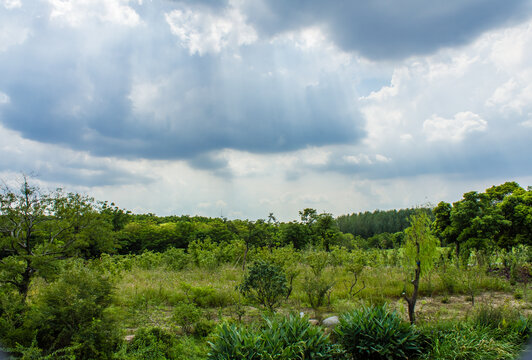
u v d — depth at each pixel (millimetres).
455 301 10820
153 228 47688
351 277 14562
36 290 7992
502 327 6598
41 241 8195
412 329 6234
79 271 6367
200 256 20281
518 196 20766
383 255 20703
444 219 21109
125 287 11539
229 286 11820
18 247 7672
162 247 45438
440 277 12695
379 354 5738
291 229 35938
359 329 5988
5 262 7004
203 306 9828
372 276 14664
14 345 5434
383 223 82625
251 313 8852
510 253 17578
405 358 5738
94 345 5520
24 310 6449
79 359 5363
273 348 5109
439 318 7258
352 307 8758
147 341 6285
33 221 7770
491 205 20266
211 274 15719
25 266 7324
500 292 12375
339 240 41562
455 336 6203
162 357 5848
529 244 19422
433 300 11055
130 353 5797
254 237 21266
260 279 8703
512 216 20125
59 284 5957
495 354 5652
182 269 18438
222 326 5570
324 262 13406
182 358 5832
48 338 5633
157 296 10641
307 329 5512
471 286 11438
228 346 5098
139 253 44781
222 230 42969
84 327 5602
